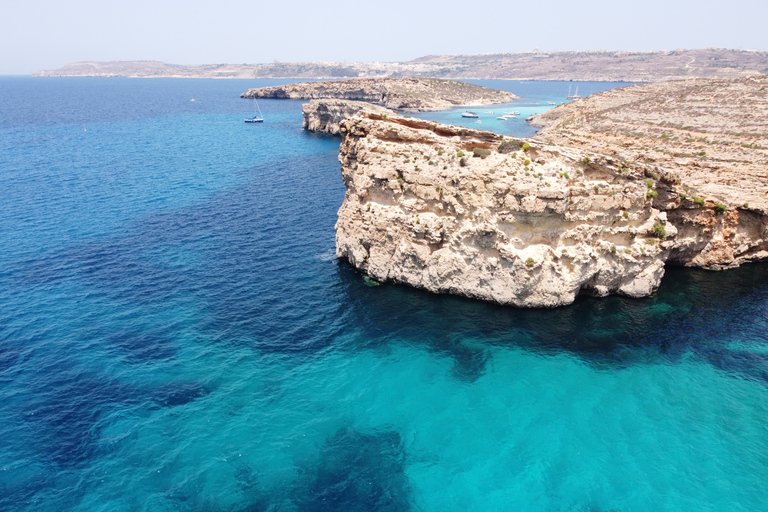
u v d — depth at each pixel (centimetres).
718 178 5844
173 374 3606
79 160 10825
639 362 3744
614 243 4384
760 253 5297
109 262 5494
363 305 4569
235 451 2938
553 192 3903
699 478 2755
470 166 4266
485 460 2895
